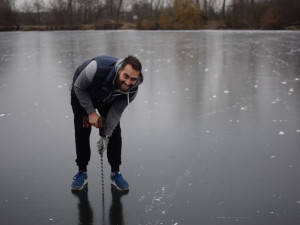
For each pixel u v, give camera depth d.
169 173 3.45
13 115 5.37
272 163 3.65
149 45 18.55
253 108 5.71
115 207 2.86
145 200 2.96
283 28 37.22
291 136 4.43
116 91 2.76
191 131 4.64
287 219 2.68
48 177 3.36
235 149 4.03
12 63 11.40
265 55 13.12
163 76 8.77
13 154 3.89
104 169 3.52
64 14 48.91
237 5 41.31
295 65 10.38
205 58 12.49
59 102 6.15
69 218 2.71
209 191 3.10
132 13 56.62
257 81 7.95
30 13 58.75
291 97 6.39
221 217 2.71
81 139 3.09
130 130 4.69
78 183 3.14
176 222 2.65
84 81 2.74
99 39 24.20
